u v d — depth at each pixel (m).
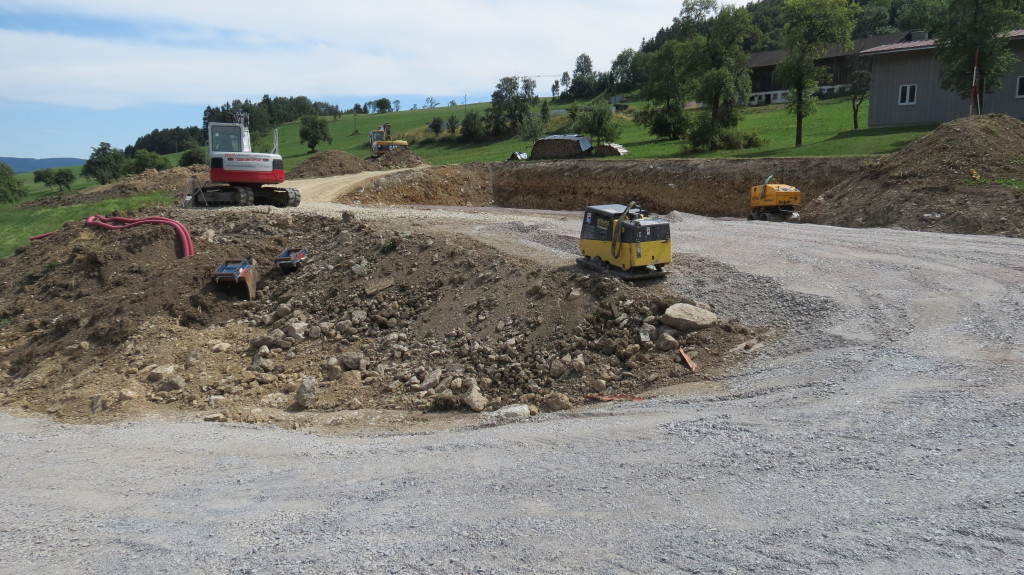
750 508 5.67
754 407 8.05
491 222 19.94
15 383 13.84
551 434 8.13
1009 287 11.39
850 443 6.69
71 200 38.88
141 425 10.53
